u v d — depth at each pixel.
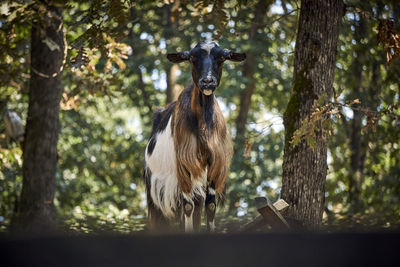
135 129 24.64
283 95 20.97
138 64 18.30
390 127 12.49
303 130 7.20
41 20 8.02
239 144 20.19
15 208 8.58
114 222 11.29
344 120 13.90
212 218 7.82
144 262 3.31
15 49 9.51
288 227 7.43
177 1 9.16
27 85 10.58
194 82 7.47
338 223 10.65
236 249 3.33
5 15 8.35
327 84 7.99
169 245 3.33
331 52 8.04
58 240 3.33
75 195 19.59
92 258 3.30
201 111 7.48
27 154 8.20
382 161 14.41
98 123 22.31
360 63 11.27
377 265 3.25
